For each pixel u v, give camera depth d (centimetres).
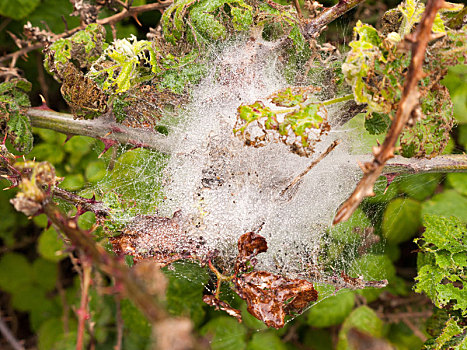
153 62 75
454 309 77
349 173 80
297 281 74
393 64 69
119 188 79
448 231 78
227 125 77
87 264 66
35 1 88
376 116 74
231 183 78
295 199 79
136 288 53
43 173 68
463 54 69
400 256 89
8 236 91
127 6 83
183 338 47
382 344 87
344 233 82
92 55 77
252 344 86
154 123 78
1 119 79
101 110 76
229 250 76
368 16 87
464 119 86
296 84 79
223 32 75
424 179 87
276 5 76
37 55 89
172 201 78
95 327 86
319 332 90
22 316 94
